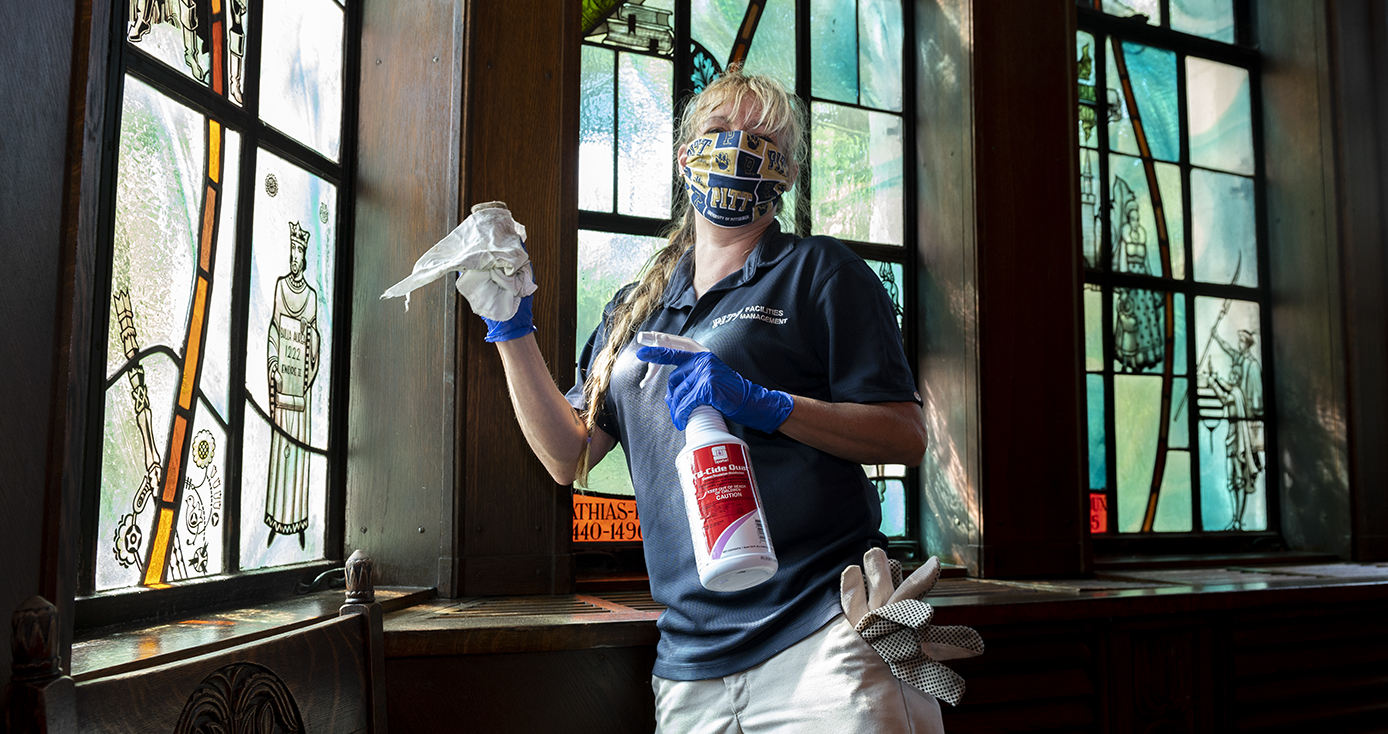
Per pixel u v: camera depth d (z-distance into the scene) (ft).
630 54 6.66
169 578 3.86
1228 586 5.57
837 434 2.90
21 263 1.99
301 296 4.96
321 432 5.13
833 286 3.12
